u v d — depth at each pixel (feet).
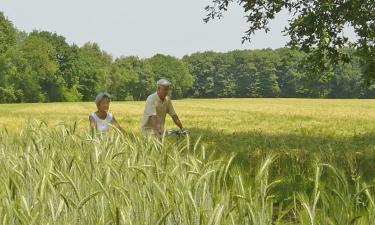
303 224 9.15
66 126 19.15
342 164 20.22
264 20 45.62
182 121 91.76
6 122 63.31
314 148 27.43
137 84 447.01
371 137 45.52
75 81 366.63
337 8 39.73
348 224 8.58
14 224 8.63
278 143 30.35
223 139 35.88
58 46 366.02
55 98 344.28
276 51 499.10
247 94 484.74
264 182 9.10
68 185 10.63
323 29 40.11
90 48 435.53
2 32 280.72
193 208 8.57
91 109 170.91
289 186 17.74
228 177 13.96
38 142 15.69
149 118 25.18
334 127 73.10
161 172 10.62
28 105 221.46
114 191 10.32
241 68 486.79
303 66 44.96
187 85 479.82
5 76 284.82
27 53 319.88
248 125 79.66
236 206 8.80
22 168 11.70
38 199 8.94
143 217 9.02
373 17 40.01
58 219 8.79
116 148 15.03
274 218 14.87
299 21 40.93
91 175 11.32
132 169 11.06
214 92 494.18
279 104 230.07
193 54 513.04
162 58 472.85
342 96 408.46
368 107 186.39
